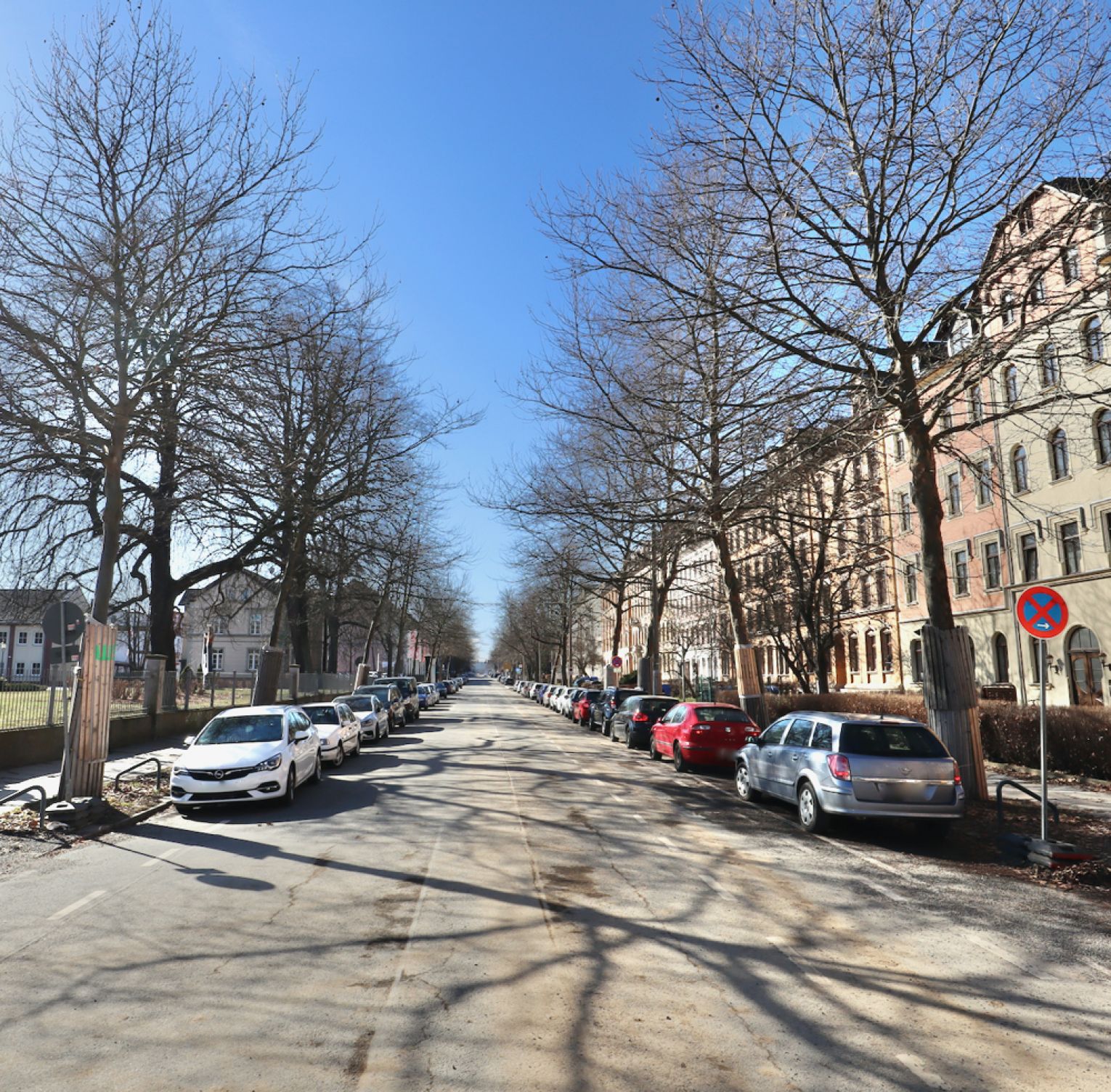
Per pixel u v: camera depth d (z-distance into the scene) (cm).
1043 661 991
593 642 8294
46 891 796
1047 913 746
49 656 1254
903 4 1162
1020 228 1259
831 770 1062
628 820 1180
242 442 1620
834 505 2544
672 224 1338
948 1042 461
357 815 1212
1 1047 442
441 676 13125
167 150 1445
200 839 1061
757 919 696
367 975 550
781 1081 410
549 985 534
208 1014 485
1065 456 2930
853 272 1210
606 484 2356
